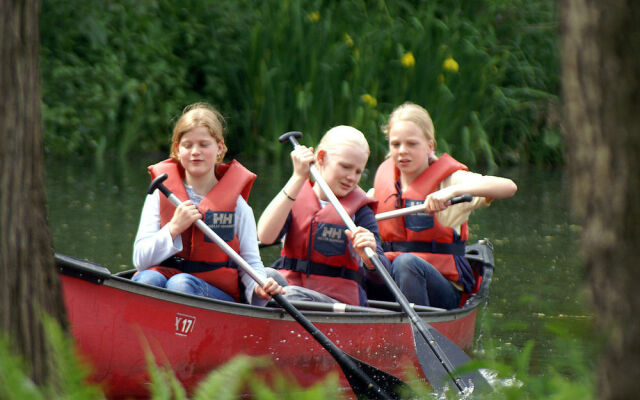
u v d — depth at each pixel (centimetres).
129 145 3491
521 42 3844
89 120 3447
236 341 989
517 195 2695
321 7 3822
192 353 955
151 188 1051
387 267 1238
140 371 919
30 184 478
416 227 1345
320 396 315
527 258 1777
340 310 1114
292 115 3575
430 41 3559
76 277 859
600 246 312
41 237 487
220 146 1141
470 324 1284
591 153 314
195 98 3750
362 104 3497
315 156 1189
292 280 1211
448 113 3528
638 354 303
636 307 304
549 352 1062
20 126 470
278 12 3619
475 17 3838
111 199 2222
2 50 464
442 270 1338
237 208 1114
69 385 345
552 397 341
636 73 301
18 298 474
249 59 3659
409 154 1357
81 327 870
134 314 903
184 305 935
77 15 3591
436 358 1055
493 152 3659
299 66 3572
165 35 3806
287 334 1035
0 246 469
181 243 1052
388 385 1004
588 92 312
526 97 3756
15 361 329
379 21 3738
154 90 3634
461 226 1369
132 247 1683
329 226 1190
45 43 3581
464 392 851
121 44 3684
